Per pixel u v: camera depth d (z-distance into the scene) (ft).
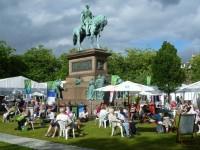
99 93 128.67
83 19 144.77
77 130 78.69
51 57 333.21
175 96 221.87
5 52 283.18
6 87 165.17
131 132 75.25
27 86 163.53
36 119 113.50
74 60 141.59
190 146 60.29
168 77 225.56
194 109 91.66
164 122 79.97
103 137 72.08
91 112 126.41
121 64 316.81
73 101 136.77
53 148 57.77
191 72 310.45
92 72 132.67
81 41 146.72
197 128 77.36
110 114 74.43
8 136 75.31
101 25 140.36
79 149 56.70
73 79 140.67
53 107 116.37
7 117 112.68
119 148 57.93
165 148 58.03
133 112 104.32
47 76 322.55
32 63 320.91
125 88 95.09
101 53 134.21
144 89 94.68
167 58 227.20
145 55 321.52
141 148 57.93
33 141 67.00
